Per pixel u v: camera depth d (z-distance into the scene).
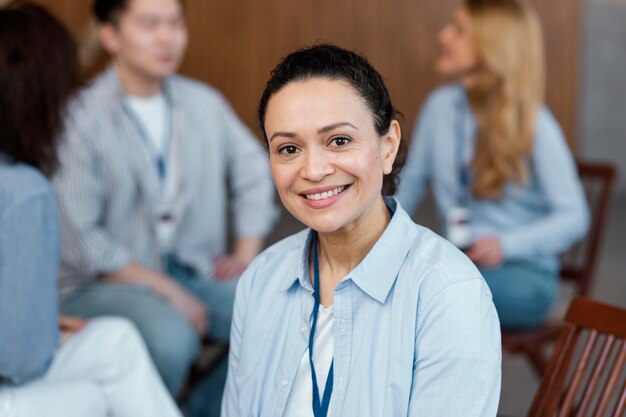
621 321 1.58
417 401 1.30
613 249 5.30
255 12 6.21
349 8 6.22
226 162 3.06
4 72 1.96
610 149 6.56
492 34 2.86
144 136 2.78
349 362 1.35
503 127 2.86
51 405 1.82
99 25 2.83
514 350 2.64
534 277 2.80
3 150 1.96
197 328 2.66
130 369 2.00
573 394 1.61
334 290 1.38
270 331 1.48
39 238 1.90
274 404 1.42
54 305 1.96
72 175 2.65
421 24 6.23
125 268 2.67
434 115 3.08
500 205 2.94
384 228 1.43
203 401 2.74
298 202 1.34
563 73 6.37
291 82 1.31
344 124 1.29
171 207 2.82
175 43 2.78
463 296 1.32
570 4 6.28
